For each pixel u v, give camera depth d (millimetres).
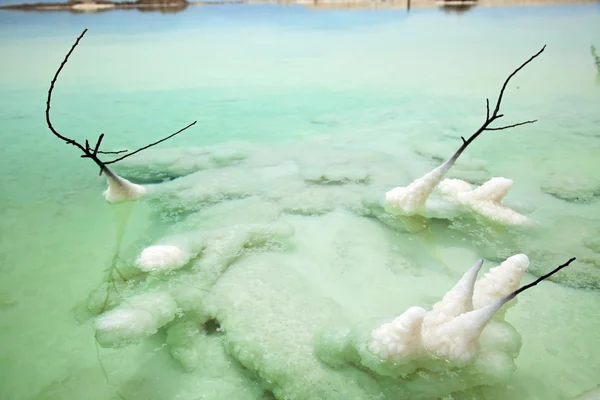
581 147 4902
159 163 4668
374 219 3678
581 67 8016
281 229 3486
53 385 2299
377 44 10414
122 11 16547
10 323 2674
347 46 10273
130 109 6352
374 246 3361
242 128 5633
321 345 2455
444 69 8188
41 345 2521
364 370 2297
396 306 2775
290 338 2518
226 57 9305
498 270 2551
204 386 2285
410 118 5887
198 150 4977
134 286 2930
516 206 3783
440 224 3592
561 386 2256
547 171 4402
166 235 3500
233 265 3125
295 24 13562
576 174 4324
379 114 6059
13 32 11945
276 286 2912
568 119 5719
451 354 2195
